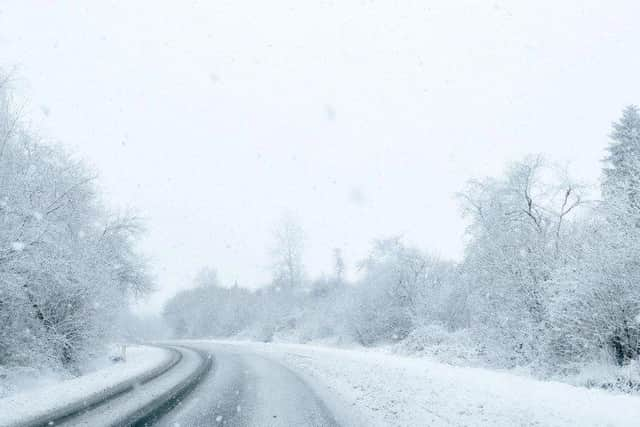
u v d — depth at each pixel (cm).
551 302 1439
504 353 1664
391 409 856
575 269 1382
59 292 1614
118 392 1180
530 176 1936
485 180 2111
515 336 1673
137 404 996
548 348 1454
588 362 1277
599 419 633
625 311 1222
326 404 966
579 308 1336
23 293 1384
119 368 1855
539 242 1762
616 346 1260
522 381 1042
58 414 909
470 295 2100
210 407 949
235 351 2958
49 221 1469
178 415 869
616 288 1252
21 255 1327
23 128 1672
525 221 1878
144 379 1457
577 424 620
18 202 1363
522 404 757
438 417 751
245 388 1229
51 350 1526
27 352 1420
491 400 809
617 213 1331
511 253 1783
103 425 798
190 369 1767
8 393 1183
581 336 1322
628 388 995
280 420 817
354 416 832
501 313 1761
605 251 1276
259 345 3641
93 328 1828
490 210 2027
